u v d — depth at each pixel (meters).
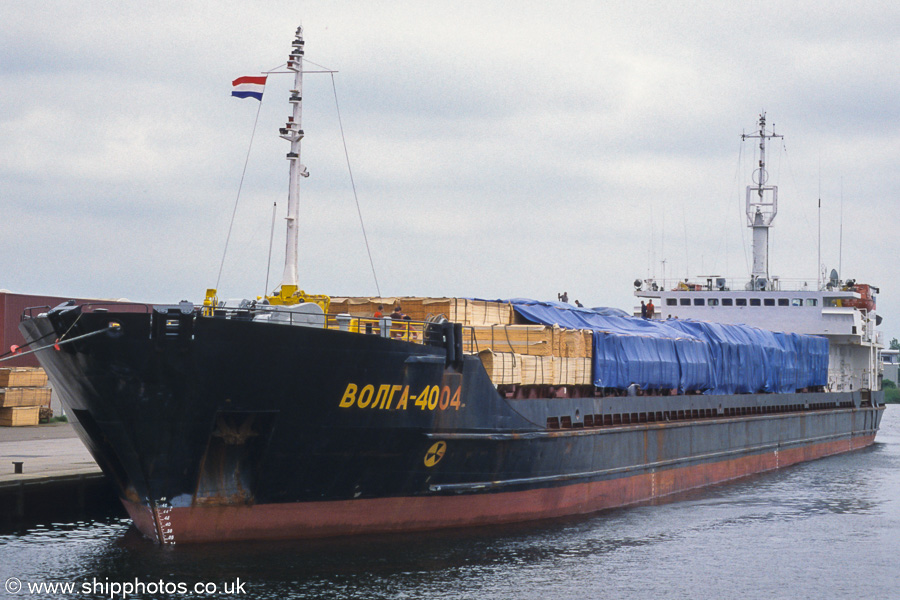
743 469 104.81
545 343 71.81
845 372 148.12
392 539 61.88
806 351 124.56
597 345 77.94
